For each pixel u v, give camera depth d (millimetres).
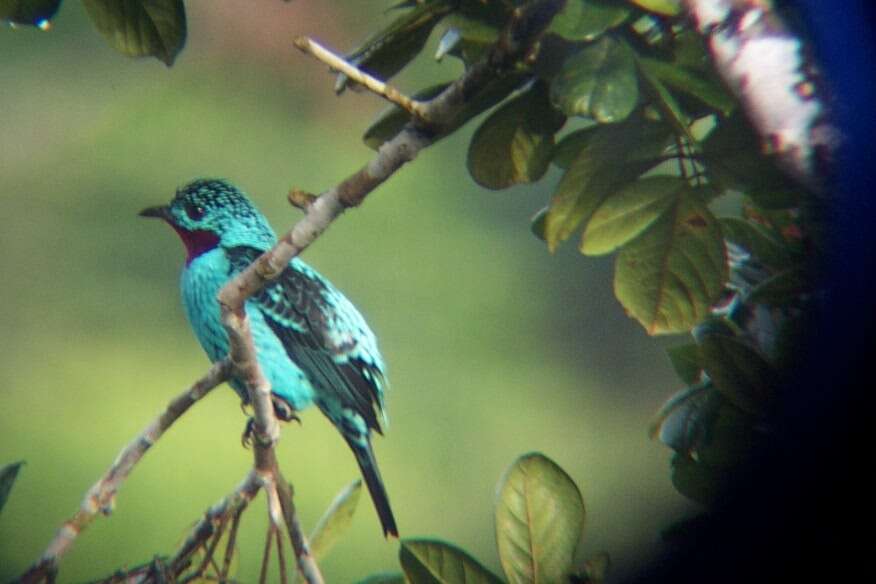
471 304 12625
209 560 6926
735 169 6832
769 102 6809
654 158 6840
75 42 13703
